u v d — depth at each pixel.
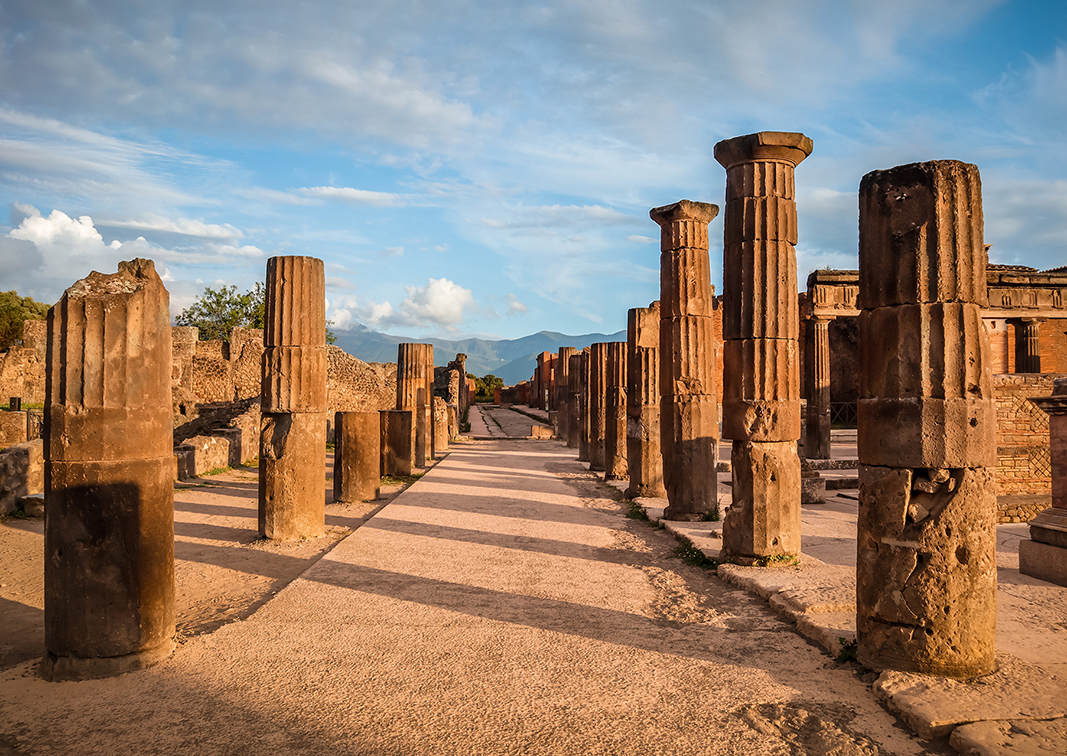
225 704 4.67
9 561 8.88
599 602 7.17
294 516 10.34
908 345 5.21
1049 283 24.25
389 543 9.92
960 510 5.01
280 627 6.25
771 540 8.40
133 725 4.36
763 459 8.48
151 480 5.35
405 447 17.86
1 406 35.38
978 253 5.26
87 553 5.09
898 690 4.68
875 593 5.23
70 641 5.08
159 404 5.47
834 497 15.05
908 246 5.26
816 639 5.99
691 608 6.95
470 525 11.45
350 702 4.71
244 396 36.88
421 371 21.11
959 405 5.05
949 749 4.11
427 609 6.84
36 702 4.69
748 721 4.46
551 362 45.12
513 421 46.47
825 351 19.81
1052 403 8.02
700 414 11.67
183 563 8.90
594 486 16.84
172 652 5.57
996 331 28.23
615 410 17.55
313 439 10.54
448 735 4.25
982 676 4.93
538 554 9.41
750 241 8.79
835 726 4.38
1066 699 4.52
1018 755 3.80
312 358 10.52
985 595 5.01
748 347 8.69
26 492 11.98
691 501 11.57
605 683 5.06
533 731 4.31
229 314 58.16
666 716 4.53
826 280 19.88
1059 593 7.25
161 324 5.52
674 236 12.01
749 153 8.77
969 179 5.27
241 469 19.97
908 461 5.14
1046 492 12.87
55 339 5.13
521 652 5.68
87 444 5.10
